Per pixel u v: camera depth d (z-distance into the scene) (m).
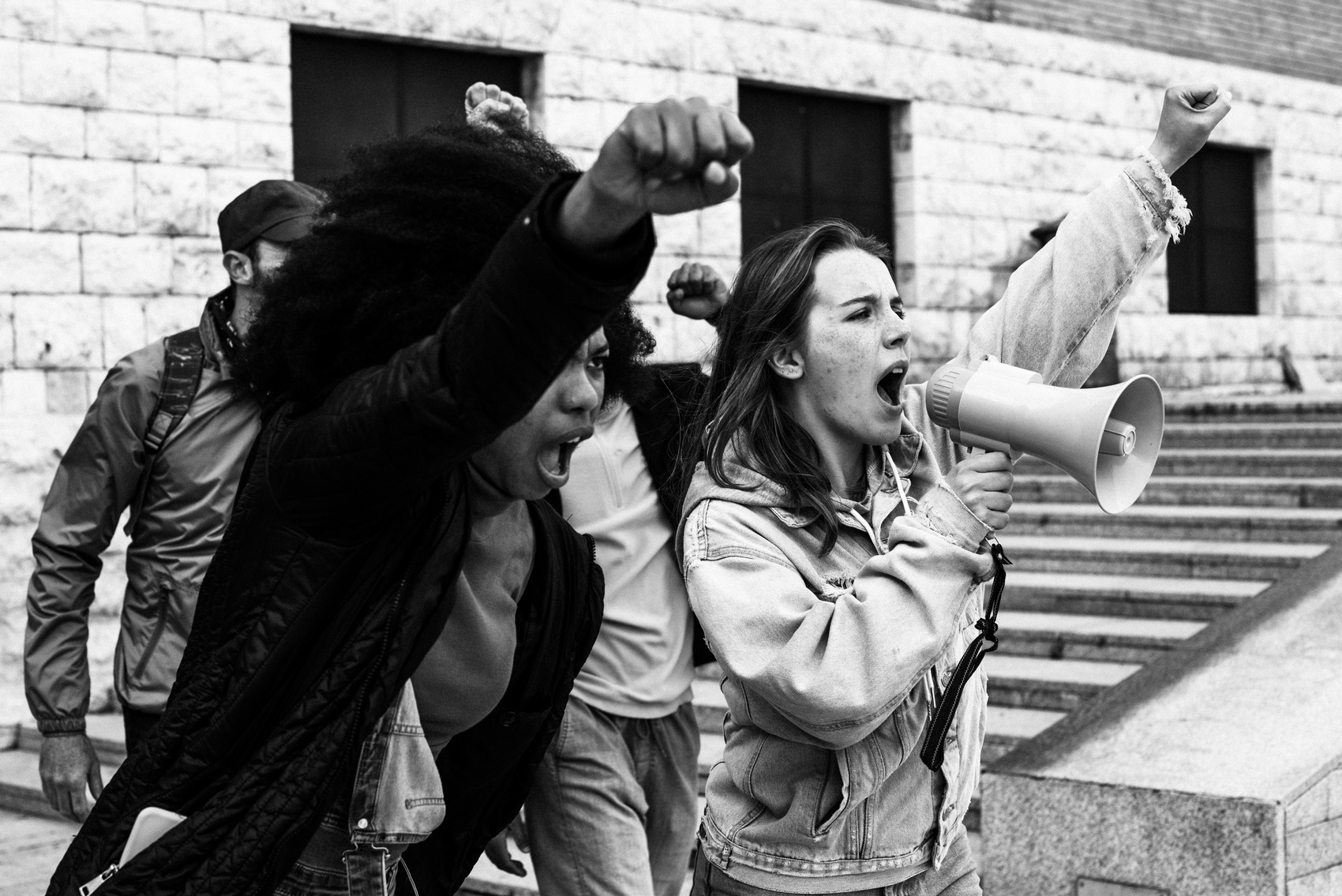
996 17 12.31
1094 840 3.87
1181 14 14.02
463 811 2.23
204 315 3.43
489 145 1.98
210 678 1.85
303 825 1.76
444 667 2.03
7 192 7.41
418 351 1.65
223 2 8.04
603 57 9.70
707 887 2.38
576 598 2.24
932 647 2.05
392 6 8.72
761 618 2.14
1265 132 14.87
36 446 7.41
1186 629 6.37
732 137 1.40
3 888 5.13
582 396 1.90
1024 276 2.61
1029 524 8.20
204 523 3.37
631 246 1.49
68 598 3.46
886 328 2.29
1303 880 3.69
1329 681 4.25
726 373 2.45
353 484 1.71
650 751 3.35
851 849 2.25
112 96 7.70
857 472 2.42
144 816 1.79
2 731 7.17
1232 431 9.58
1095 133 12.99
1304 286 15.30
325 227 1.89
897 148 11.76
